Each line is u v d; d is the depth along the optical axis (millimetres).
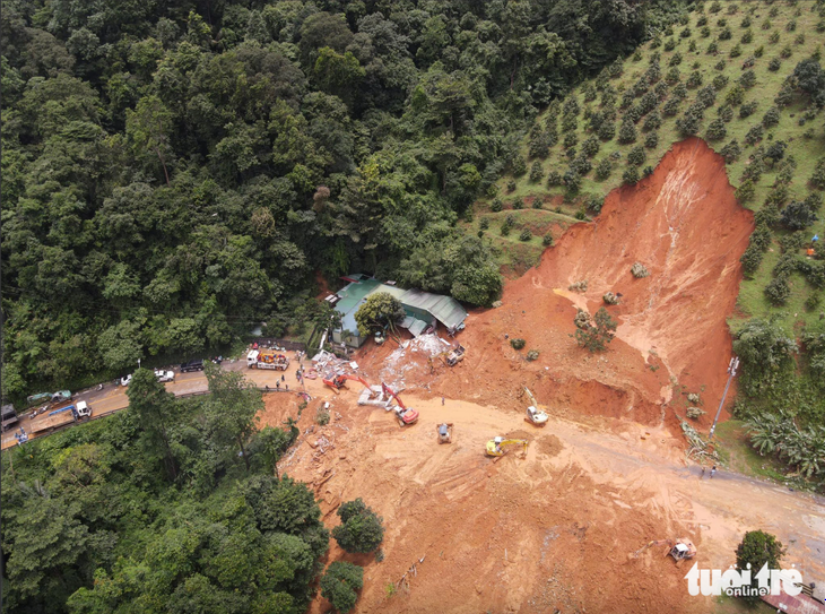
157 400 46219
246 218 68938
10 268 61906
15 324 59844
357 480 50625
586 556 42281
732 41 78250
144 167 69438
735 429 50500
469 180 75500
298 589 40188
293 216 68438
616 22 82812
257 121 72125
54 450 51656
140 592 36344
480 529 45031
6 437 54406
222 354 66000
